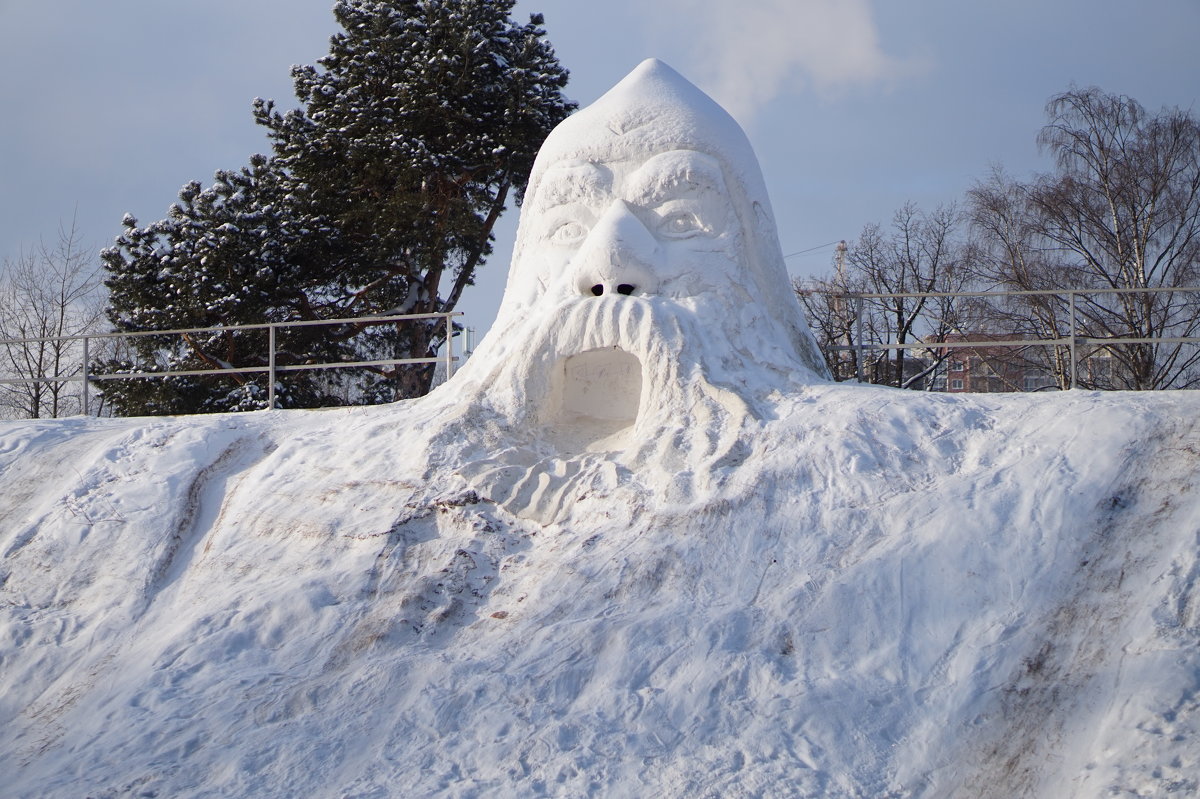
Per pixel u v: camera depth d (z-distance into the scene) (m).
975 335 31.16
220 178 28.05
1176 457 9.61
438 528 10.75
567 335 11.62
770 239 12.52
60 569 11.75
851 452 10.30
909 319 31.55
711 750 8.08
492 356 12.36
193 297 26.38
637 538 10.01
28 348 34.09
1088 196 29.55
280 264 27.16
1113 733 7.55
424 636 9.64
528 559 10.20
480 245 29.20
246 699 9.23
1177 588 8.48
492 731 8.49
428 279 28.80
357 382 29.03
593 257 11.68
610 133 12.43
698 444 10.74
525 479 10.95
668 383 11.21
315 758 8.50
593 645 9.03
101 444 13.62
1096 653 8.22
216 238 26.44
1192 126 29.30
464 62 27.75
